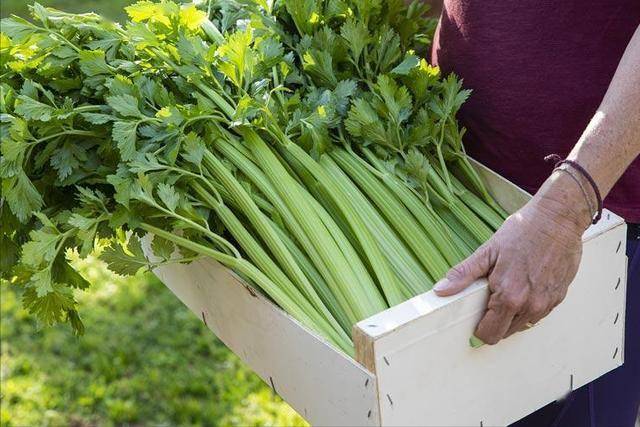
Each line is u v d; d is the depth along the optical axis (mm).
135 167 1346
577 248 1249
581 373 1400
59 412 2873
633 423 1671
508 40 1461
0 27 1452
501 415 1319
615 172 1249
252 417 2779
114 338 3203
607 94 1256
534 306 1238
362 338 1141
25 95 1389
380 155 1554
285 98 1580
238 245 1531
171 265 1681
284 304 1363
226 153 1477
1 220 1440
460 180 1626
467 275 1222
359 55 1588
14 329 3279
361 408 1180
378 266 1421
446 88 1516
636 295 1551
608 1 1367
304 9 1582
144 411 2863
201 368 3033
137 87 1416
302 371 1289
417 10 1737
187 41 1466
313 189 1502
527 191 1546
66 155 1414
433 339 1188
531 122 1480
